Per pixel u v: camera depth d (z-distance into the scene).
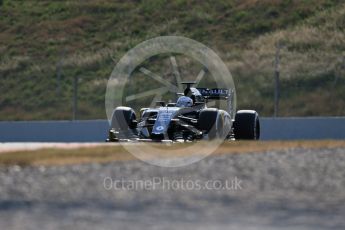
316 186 40.31
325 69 146.25
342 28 168.62
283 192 38.69
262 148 55.22
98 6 192.12
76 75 154.88
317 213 33.72
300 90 139.88
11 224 30.97
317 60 151.25
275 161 48.41
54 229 29.97
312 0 185.00
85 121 111.56
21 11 192.88
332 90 139.00
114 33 177.25
